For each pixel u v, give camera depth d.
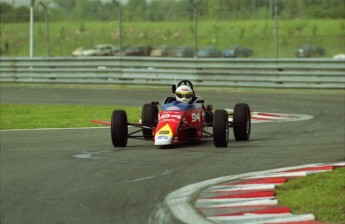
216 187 35.84
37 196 34.50
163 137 49.00
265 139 56.12
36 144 55.19
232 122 55.16
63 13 179.00
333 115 73.94
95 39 198.50
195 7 109.69
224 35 195.88
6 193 35.44
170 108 51.69
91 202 32.84
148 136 52.28
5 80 118.00
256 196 33.00
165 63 108.38
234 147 51.25
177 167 42.50
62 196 34.38
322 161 44.28
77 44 195.88
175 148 50.91
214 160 45.09
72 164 44.47
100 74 112.19
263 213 29.62
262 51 178.88
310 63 99.56
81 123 70.31
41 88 111.44
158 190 35.50
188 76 106.75
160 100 92.69
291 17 198.75
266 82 102.19
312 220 28.20
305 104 85.00
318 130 61.91
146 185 36.91
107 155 48.03
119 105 87.81
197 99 54.03
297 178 37.34
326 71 98.94
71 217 29.91
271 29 194.25
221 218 29.14
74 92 104.56
